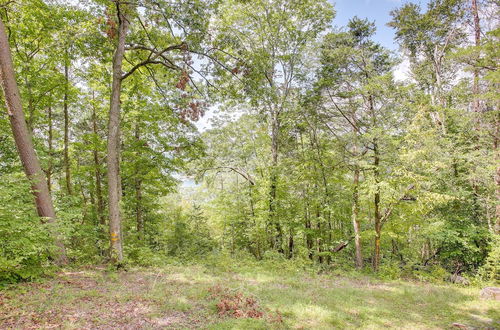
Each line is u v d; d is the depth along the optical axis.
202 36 10.34
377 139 13.30
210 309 5.97
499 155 13.11
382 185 12.54
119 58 10.35
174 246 18.83
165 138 15.05
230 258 13.32
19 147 8.76
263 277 9.99
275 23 17.19
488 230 12.84
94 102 15.71
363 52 14.73
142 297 6.41
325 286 9.55
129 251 11.24
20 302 5.37
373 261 15.92
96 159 15.84
